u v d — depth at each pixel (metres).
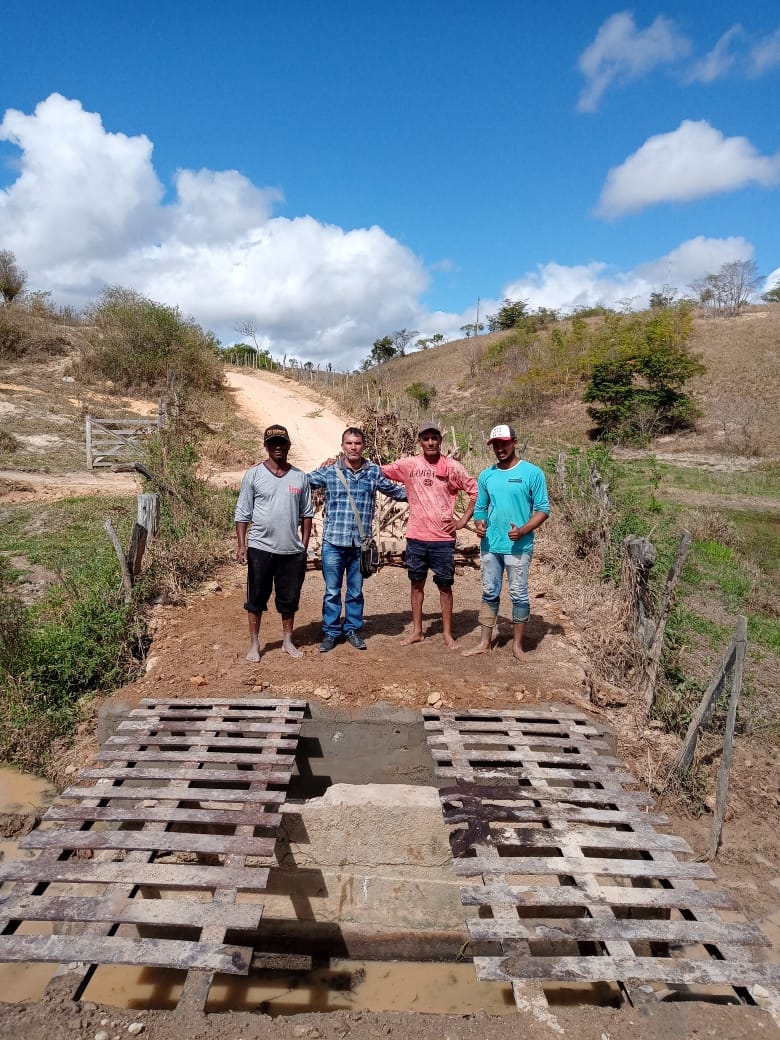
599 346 31.77
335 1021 3.14
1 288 37.69
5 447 18.47
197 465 12.10
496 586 5.92
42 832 3.75
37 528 11.29
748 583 10.98
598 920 3.33
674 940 3.28
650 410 26.47
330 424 28.25
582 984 4.03
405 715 5.04
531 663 5.99
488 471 5.77
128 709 5.21
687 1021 3.04
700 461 22.70
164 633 6.82
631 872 3.62
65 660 6.46
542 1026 3.00
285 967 4.37
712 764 5.93
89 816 3.89
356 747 5.04
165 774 4.25
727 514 15.38
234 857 3.61
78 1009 3.09
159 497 9.52
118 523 11.65
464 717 5.04
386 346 73.81
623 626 6.65
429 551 5.98
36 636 6.91
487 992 4.22
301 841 4.39
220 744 4.57
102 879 3.45
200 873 3.51
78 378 28.41
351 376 43.69
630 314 37.97
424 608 7.56
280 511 5.50
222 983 4.19
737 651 4.81
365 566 6.03
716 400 29.36
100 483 15.91
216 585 8.13
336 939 4.45
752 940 3.30
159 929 4.26
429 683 5.47
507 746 4.84
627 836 3.88
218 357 34.16
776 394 29.11
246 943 4.43
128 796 4.05
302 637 6.52
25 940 3.15
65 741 5.99
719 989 3.75
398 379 54.53
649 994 3.13
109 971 4.07
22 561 9.84
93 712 6.26
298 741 5.02
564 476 10.97
